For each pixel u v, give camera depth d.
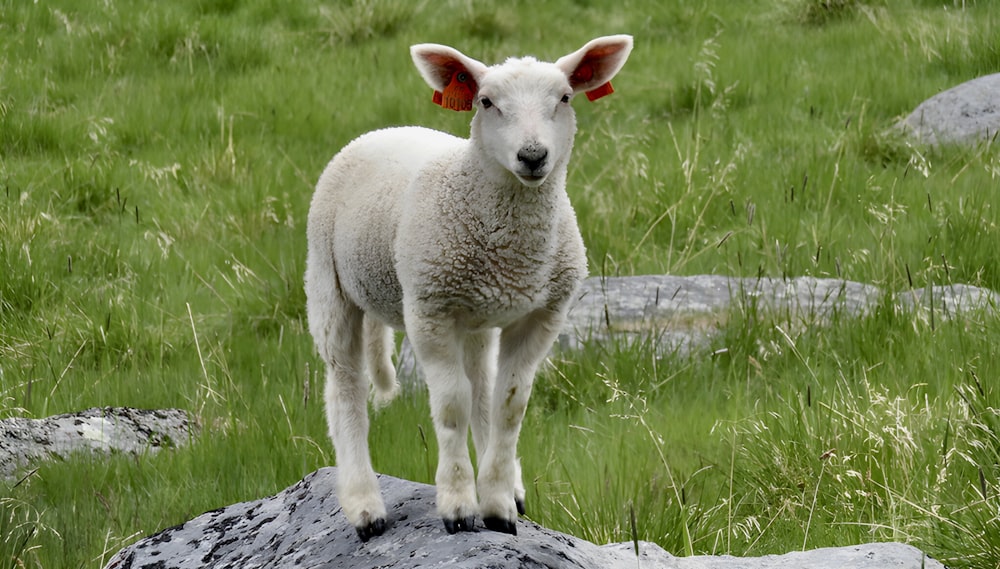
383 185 8.26
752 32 27.28
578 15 29.31
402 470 10.95
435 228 7.55
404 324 8.37
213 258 17.27
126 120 22.83
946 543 8.86
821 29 26.86
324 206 8.80
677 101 23.38
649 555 7.95
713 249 16.50
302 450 11.55
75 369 14.13
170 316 15.66
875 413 10.52
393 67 25.94
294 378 13.52
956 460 9.77
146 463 11.70
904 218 16.62
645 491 9.97
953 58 23.25
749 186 18.48
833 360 12.51
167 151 21.50
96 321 15.09
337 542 7.89
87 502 10.93
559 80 7.64
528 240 7.52
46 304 15.85
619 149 20.42
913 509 9.26
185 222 18.34
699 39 26.92
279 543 8.28
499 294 7.57
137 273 16.84
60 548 10.07
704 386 12.30
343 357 8.67
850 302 13.97
